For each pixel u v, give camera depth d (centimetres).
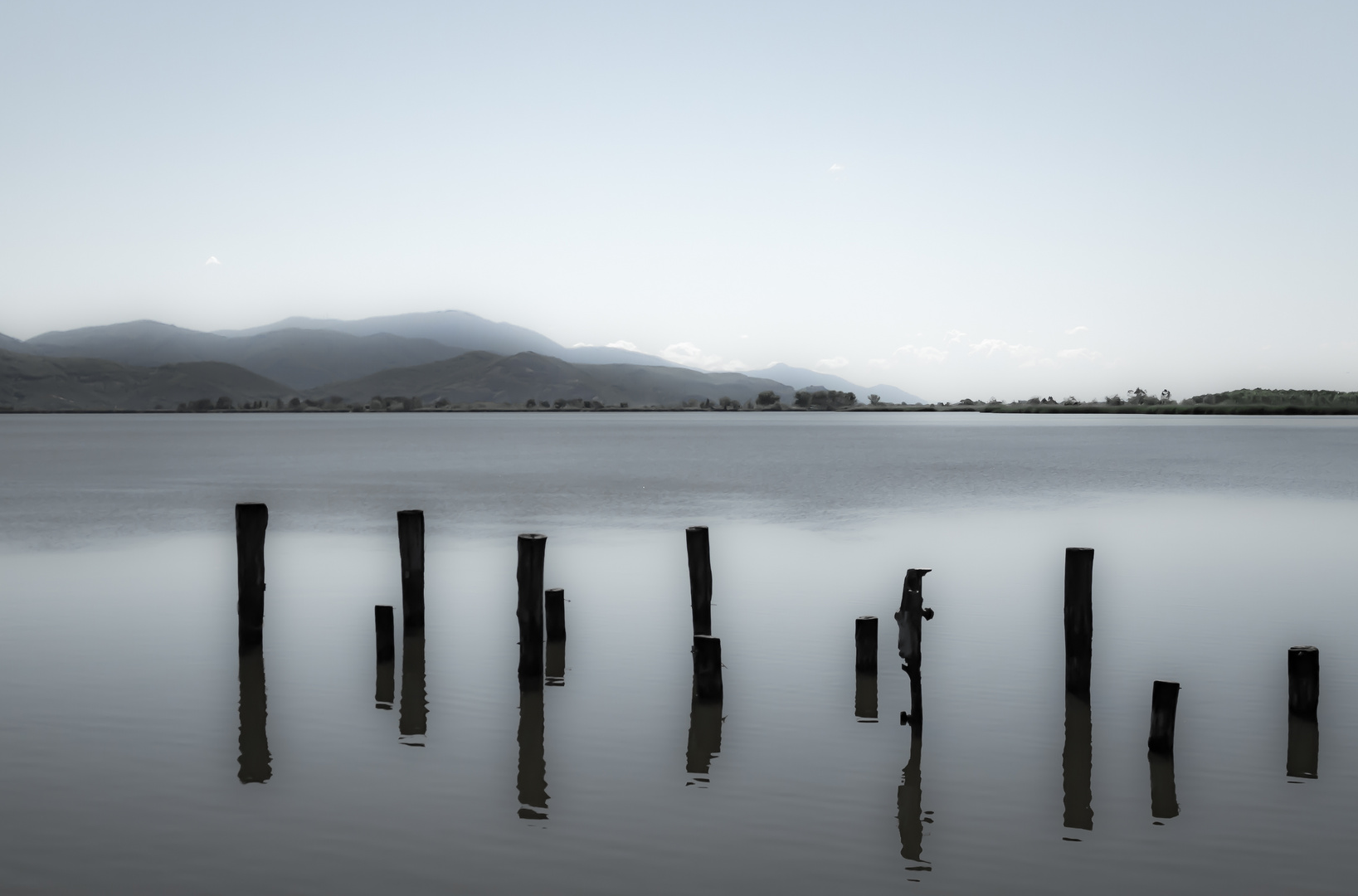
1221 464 8212
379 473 7444
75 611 2392
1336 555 3234
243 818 1239
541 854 1148
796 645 2078
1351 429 19425
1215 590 2645
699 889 1072
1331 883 1086
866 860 1133
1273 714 1628
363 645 2073
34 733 1540
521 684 1725
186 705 1675
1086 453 10256
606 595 2595
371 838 1187
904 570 2956
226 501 5084
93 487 6062
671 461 9050
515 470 7812
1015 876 1100
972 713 1638
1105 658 1969
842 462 8706
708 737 1534
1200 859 1138
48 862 1126
